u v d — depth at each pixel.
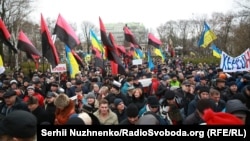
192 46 85.62
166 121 6.24
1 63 11.40
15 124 2.58
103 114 6.42
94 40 17.11
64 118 5.93
